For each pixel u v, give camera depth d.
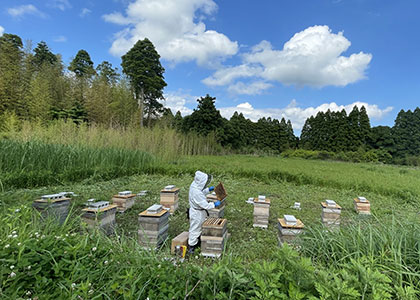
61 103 17.16
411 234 2.46
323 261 2.46
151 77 24.92
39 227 2.71
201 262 2.96
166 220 3.59
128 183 7.71
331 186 8.40
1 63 14.97
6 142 6.86
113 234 3.77
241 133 32.97
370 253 2.23
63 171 7.00
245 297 1.56
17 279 1.62
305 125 41.00
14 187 5.43
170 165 9.99
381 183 8.48
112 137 11.02
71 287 1.58
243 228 4.35
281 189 7.90
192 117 26.89
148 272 1.86
